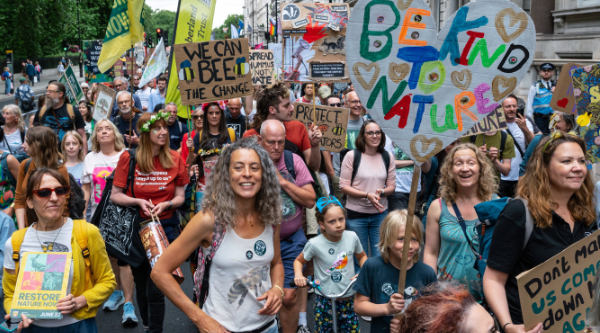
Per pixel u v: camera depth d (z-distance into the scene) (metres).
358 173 5.71
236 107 8.00
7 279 3.41
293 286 4.03
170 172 4.83
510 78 2.79
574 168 2.64
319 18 7.05
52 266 3.28
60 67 52.34
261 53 9.58
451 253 3.70
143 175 4.76
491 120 6.31
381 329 3.55
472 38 2.80
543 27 15.65
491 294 2.74
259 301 2.93
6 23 42.94
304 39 7.09
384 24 2.85
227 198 2.83
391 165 5.77
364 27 2.86
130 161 4.75
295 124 5.45
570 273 2.47
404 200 6.75
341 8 7.08
